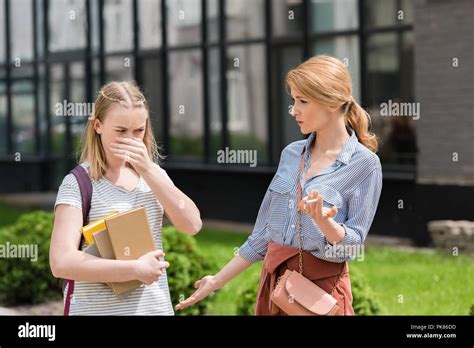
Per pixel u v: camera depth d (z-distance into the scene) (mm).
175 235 15977
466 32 24562
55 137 41438
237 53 31438
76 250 8000
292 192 8984
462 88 24719
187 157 33469
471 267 20531
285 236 8914
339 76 8781
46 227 19234
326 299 8570
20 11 42062
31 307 18234
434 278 19266
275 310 8914
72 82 39750
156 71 34531
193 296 9523
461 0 24594
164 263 8016
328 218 8258
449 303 16969
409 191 25375
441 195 24516
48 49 40531
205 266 16000
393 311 16297
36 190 42406
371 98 26938
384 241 25125
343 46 27766
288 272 8742
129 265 7875
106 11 36594
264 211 9461
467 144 24562
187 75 33312
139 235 8055
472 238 22719
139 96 8320
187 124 33469
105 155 8430
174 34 33688
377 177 8945
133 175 8555
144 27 34875
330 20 28109
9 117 43469
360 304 13492
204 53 32469
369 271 20406
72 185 8281
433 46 25312
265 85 30547
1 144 44594
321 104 8750
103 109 8219
